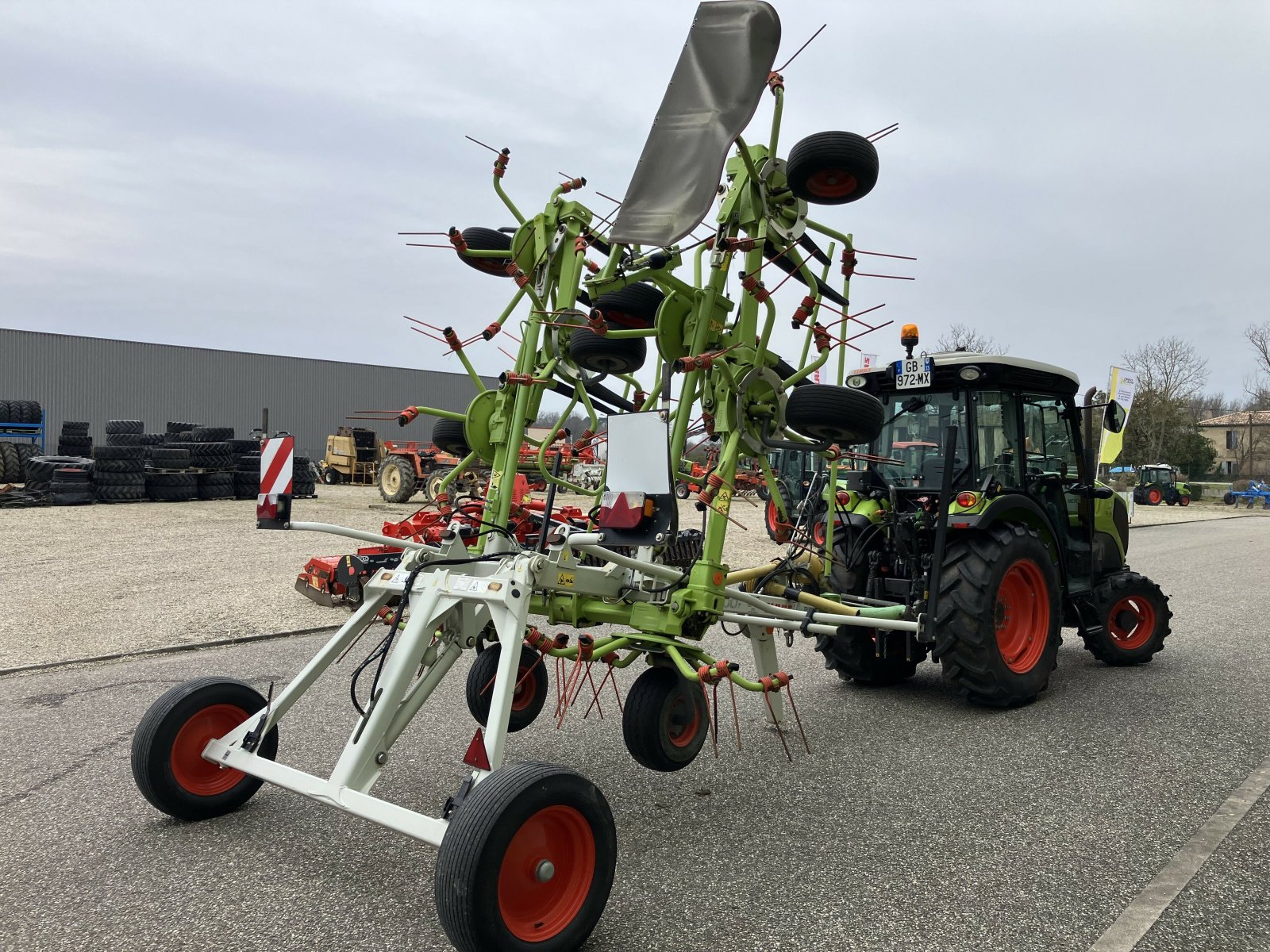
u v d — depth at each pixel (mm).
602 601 3246
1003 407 4914
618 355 3547
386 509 16219
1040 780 3441
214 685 2916
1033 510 4785
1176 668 5492
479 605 2779
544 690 3830
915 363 4734
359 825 2887
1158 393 40000
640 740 3109
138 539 11039
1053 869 2650
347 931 2229
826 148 3002
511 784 2059
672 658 2936
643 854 2758
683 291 3414
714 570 3137
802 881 2572
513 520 4523
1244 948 2199
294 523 2633
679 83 3123
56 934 2201
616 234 3129
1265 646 6180
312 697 4383
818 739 4000
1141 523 21094
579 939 2143
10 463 16719
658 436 3043
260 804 3055
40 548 10094
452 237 3691
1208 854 2754
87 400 31641
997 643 4438
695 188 2984
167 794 2770
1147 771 3541
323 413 36625
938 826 2982
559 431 3932
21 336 30359
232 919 2281
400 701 2707
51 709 4168
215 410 34125
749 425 3461
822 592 4250
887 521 4734
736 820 3031
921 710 4504
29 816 2939
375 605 2912
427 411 3771
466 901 1937
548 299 3857
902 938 2250
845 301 3939
